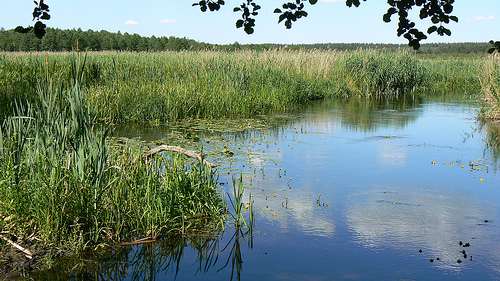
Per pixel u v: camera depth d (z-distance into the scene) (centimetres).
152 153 612
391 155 729
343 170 633
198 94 1171
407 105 1430
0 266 340
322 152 746
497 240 399
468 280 328
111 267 348
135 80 1289
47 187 381
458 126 1023
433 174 615
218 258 367
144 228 405
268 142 823
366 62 1803
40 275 331
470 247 385
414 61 1948
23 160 434
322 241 396
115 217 405
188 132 909
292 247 386
